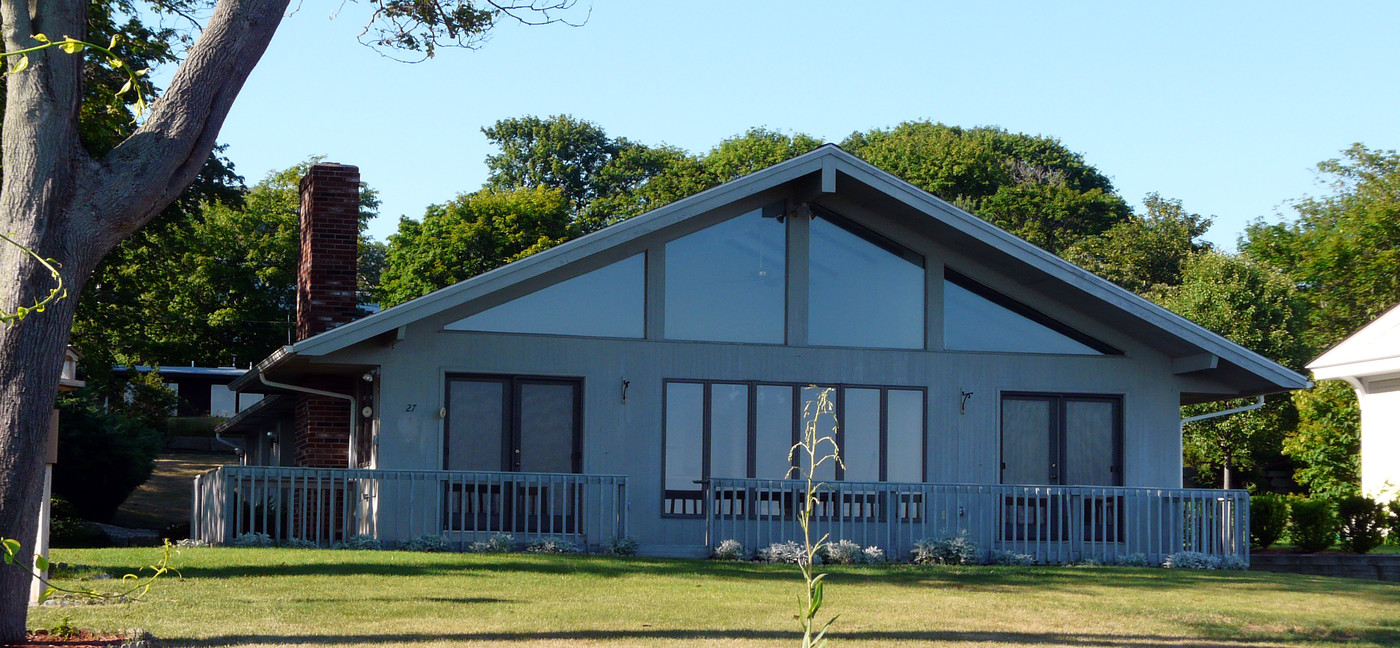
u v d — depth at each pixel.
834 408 18.56
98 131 18.97
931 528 17.92
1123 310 18.66
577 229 53.72
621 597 11.14
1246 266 40.41
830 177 17.72
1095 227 57.78
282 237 52.03
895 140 62.78
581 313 17.97
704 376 18.23
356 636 8.76
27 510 7.88
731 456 18.17
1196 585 14.03
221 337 50.97
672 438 18.03
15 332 7.72
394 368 17.12
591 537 17.23
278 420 26.73
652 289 18.19
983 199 58.88
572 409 17.81
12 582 7.84
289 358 16.52
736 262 18.59
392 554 14.10
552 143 61.22
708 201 17.58
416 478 16.17
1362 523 19.08
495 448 17.42
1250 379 19.66
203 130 8.35
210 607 9.70
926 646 9.28
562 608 10.34
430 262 50.53
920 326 19.08
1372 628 11.02
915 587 12.84
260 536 15.45
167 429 48.41
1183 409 35.41
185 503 34.34
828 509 17.48
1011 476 19.08
